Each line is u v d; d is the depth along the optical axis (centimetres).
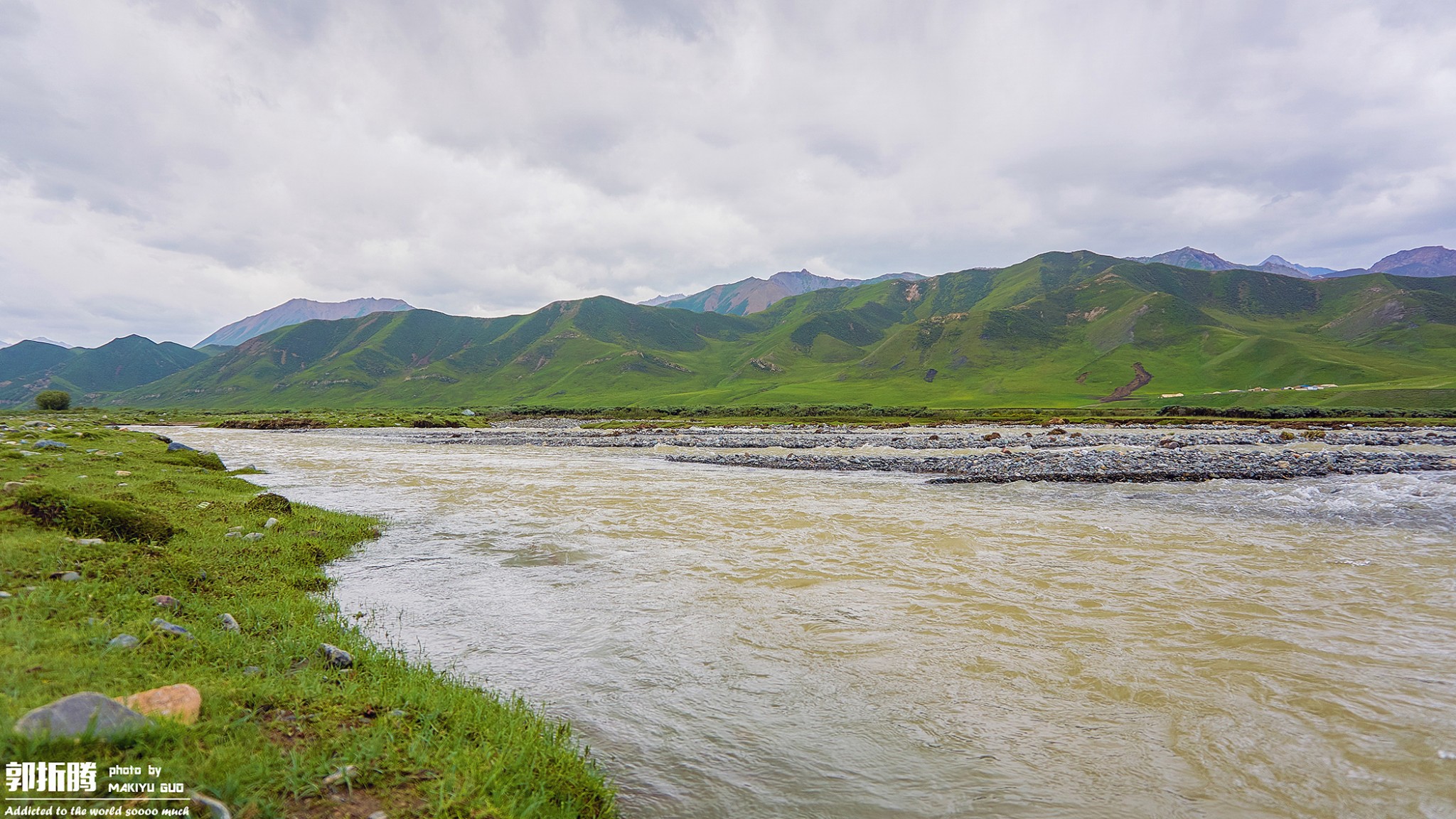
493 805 538
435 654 998
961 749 735
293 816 467
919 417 13638
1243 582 1407
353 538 1795
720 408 17188
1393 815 617
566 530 1991
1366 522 2116
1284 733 768
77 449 2948
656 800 634
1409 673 936
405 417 14212
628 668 956
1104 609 1227
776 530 1991
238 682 670
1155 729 779
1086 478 3259
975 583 1407
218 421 13662
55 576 915
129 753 475
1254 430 8038
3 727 457
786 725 788
